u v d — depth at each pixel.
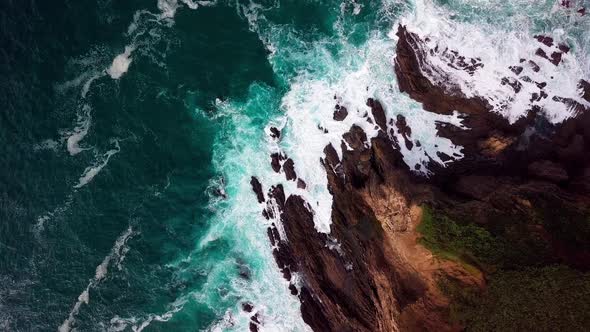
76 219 45.62
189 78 45.44
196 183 44.78
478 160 36.84
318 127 40.84
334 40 41.56
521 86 36.88
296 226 40.91
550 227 32.12
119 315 44.50
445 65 37.72
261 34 44.44
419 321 33.03
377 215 36.34
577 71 36.50
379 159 37.75
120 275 44.88
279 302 42.50
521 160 36.19
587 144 35.56
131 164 45.69
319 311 40.72
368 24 40.47
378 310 36.34
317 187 40.31
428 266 33.06
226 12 45.75
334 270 39.28
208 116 44.75
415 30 38.69
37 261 45.38
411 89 38.38
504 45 37.19
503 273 31.44
